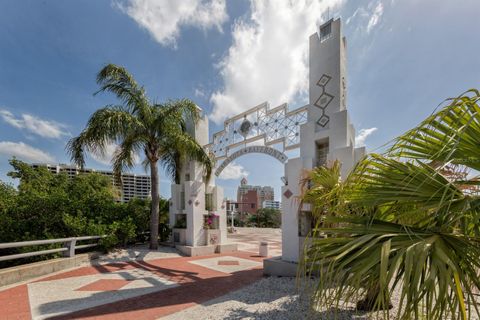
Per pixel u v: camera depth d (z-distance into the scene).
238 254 10.83
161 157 11.78
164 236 13.12
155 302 5.00
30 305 4.79
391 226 1.97
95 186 15.09
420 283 1.49
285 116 9.96
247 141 11.48
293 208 6.96
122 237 10.64
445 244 1.67
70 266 7.76
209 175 11.56
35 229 9.15
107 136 9.02
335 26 7.27
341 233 2.10
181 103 10.83
